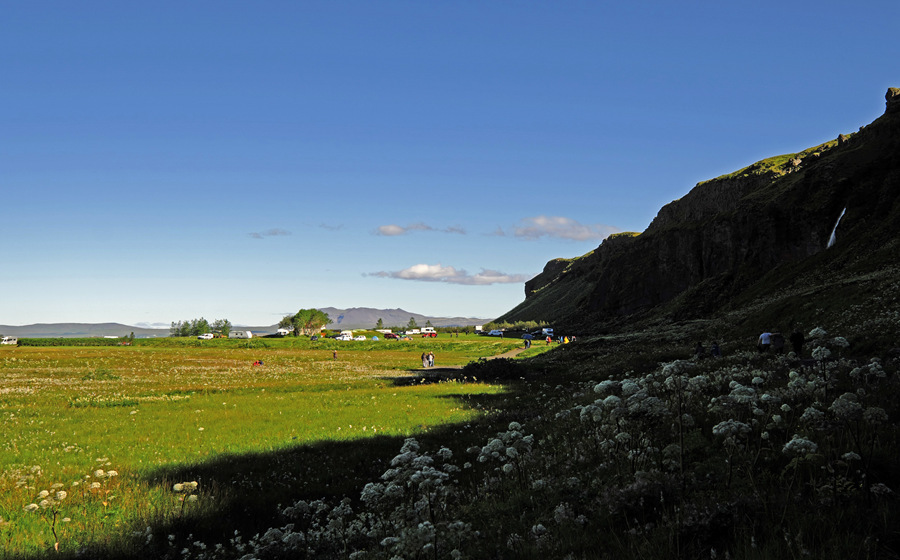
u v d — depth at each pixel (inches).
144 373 2188.7
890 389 406.3
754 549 197.2
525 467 404.2
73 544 383.9
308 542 340.8
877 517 210.4
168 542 391.5
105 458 625.9
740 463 298.4
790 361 717.3
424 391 1424.7
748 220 3826.3
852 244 2726.4
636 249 6003.9
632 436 352.8
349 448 700.7
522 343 4394.7
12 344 4963.1
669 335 2502.5
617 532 248.8
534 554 242.1
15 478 537.6
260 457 662.5
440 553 250.4
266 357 3496.6
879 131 3526.1
